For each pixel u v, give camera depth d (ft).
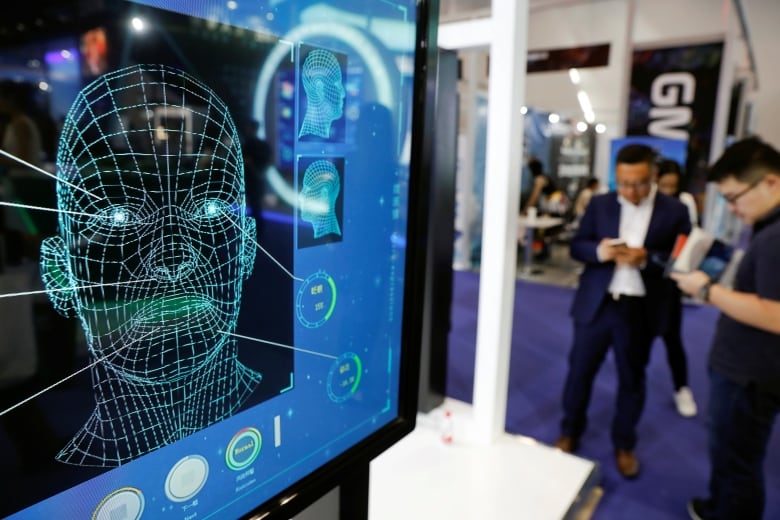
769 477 7.26
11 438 1.23
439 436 4.70
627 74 17.69
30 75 1.15
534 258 22.56
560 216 21.09
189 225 1.52
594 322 6.93
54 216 1.23
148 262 1.44
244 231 1.69
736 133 20.85
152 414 1.52
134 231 1.39
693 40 16.43
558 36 19.53
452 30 4.36
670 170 11.02
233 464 1.81
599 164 20.26
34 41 1.15
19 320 1.20
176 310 1.53
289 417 2.00
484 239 4.38
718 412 5.29
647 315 6.70
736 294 4.83
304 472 2.11
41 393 1.27
